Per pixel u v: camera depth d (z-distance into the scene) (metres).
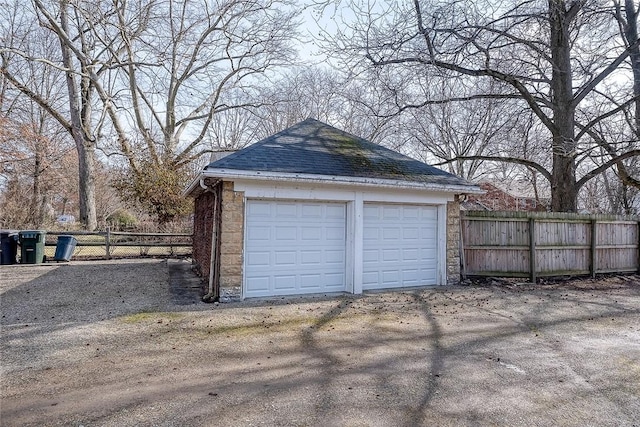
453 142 24.09
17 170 22.73
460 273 10.34
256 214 8.27
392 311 7.34
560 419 3.46
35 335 5.71
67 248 13.74
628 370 4.63
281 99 25.41
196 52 22.19
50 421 3.31
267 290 8.35
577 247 11.31
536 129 17.28
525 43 11.28
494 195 28.48
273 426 3.27
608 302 8.34
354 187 8.90
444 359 4.91
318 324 6.43
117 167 22.14
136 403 3.65
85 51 20.00
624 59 12.36
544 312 7.41
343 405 3.65
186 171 19.70
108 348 5.20
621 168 13.76
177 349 5.18
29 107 24.09
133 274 11.14
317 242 8.80
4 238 12.84
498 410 3.60
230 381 4.17
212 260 8.06
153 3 19.62
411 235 9.79
